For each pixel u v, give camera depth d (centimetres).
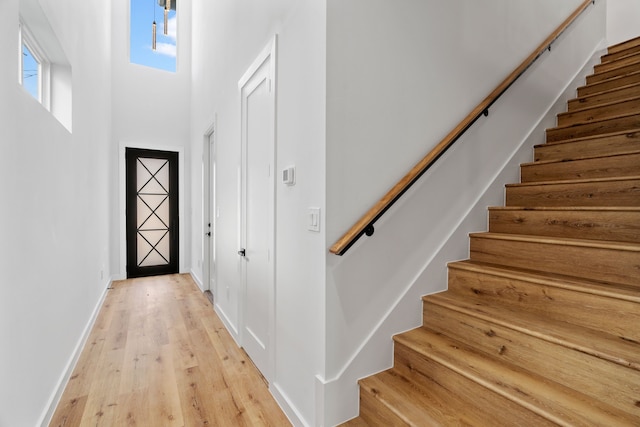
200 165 485
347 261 157
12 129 135
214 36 391
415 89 182
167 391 210
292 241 182
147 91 548
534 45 262
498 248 196
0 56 124
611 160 202
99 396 204
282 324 195
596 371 115
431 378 150
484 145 225
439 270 195
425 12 187
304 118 168
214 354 264
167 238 570
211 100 409
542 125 272
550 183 212
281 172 196
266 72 223
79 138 267
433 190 193
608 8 385
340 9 152
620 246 144
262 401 200
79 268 266
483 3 220
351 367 158
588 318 136
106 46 454
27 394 151
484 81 221
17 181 140
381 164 168
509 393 120
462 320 163
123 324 330
